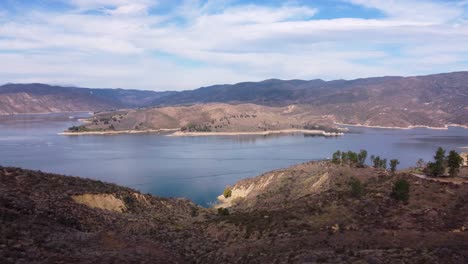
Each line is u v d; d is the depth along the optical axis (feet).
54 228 132.57
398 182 191.93
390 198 192.75
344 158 378.53
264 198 317.83
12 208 139.95
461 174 278.87
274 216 178.50
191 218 219.00
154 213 223.10
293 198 277.03
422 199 188.44
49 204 163.22
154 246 139.44
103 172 590.96
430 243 129.39
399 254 114.32
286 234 152.25
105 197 215.51
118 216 184.14
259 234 159.43
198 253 141.69
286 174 367.25
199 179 541.34
